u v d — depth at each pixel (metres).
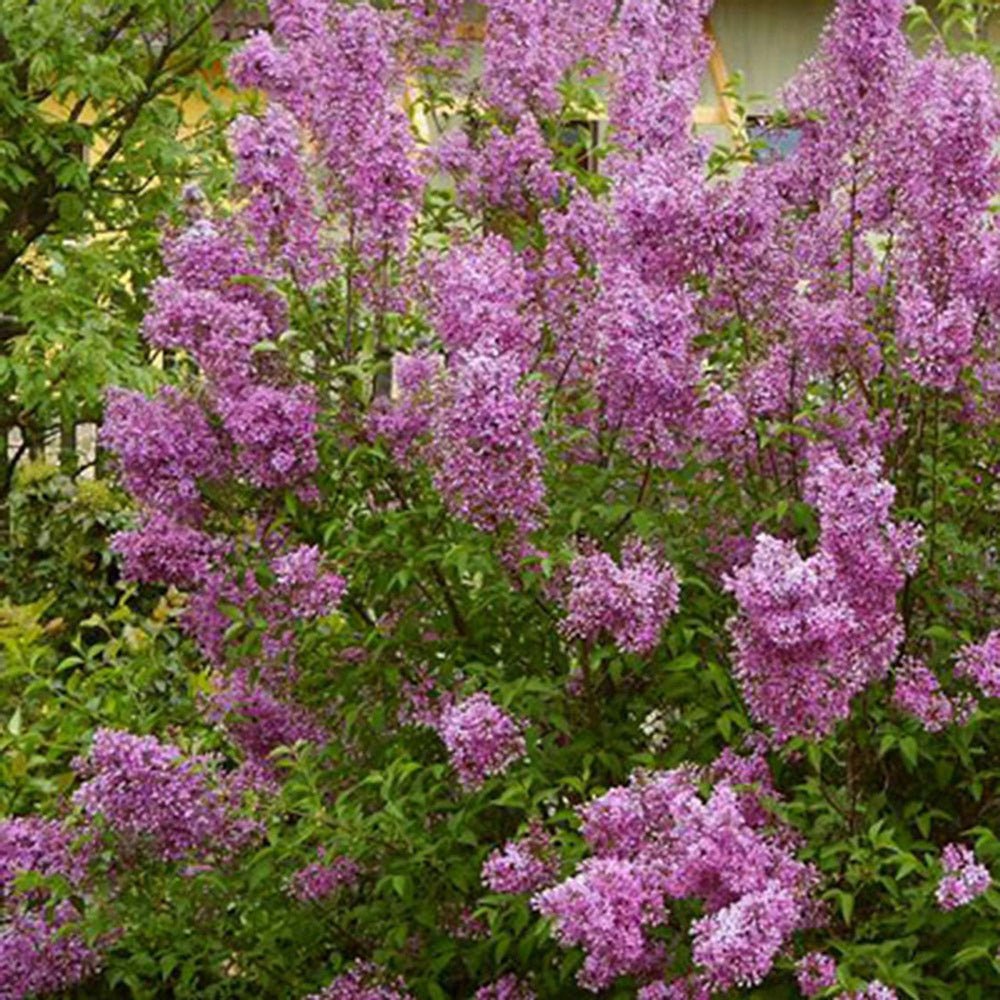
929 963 4.28
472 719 4.31
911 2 5.61
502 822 4.85
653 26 5.51
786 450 4.82
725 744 4.87
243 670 5.16
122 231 10.54
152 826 4.43
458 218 5.77
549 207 5.61
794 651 3.84
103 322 9.45
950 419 4.97
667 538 4.79
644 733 4.82
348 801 4.96
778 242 5.08
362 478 4.91
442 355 5.23
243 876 4.66
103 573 9.80
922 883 4.15
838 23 5.01
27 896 4.81
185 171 10.15
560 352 5.12
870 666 3.97
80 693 5.35
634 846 4.00
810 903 3.97
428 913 4.68
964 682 4.54
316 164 5.03
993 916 4.17
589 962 3.83
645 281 4.83
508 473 4.36
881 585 3.95
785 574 3.77
